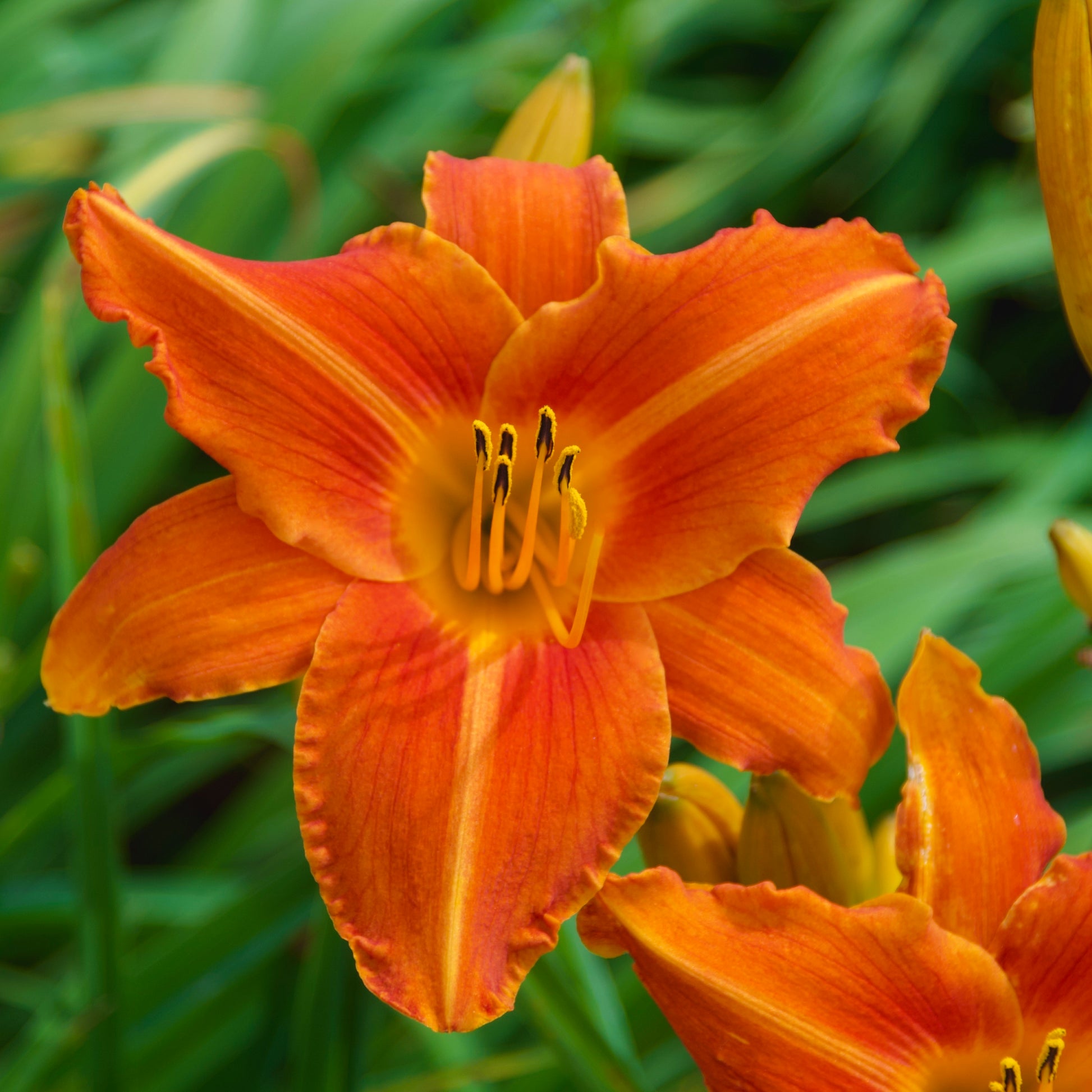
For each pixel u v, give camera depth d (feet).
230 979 2.06
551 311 1.82
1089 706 2.27
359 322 1.82
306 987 1.94
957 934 1.81
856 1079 1.79
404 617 1.83
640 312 1.82
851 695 1.82
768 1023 1.78
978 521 2.60
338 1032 1.95
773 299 1.82
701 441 1.83
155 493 2.82
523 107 1.91
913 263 1.83
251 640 1.81
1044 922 1.80
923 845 1.82
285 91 2.59
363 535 1.82
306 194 2.47
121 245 1.78
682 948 1.78
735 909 1.79
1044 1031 1.82
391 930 1.76
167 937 2.18
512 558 1.89
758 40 3.43
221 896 2.22
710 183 3.03
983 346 3.35
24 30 2.74
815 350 1.81
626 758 1.79
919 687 1.83
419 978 1.75
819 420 1.81
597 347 1.83
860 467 2.91
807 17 3.37
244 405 1.79
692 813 1.86
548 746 1.80
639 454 1.84
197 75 2.63
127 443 2.46
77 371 2.69
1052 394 3.28
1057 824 1.83
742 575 1.84
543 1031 1.94
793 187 3.09
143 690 1.80
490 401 1.84
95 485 2.44
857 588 2.31
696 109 3.30
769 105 3.19
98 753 1.98
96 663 1.80
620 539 1.85
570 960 1.93
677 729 1.83
